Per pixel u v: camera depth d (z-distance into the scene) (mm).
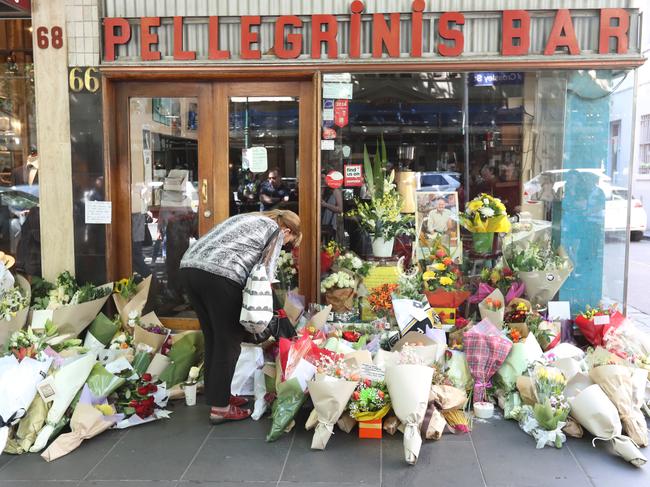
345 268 5105
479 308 4762
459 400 3883
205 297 3791
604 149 5074
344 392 3586
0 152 5383
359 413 3740
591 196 5129
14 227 5414
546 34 4898
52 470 3434
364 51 4973
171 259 5402
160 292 5422
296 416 4047
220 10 5004
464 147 5141
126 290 5078
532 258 5012
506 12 4832
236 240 3797
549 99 5059
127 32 5062
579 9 4848
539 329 4605
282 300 5160
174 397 4387
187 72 5043
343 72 4988
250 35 4969
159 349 4641
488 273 5141
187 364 4465
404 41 4957
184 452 3625
